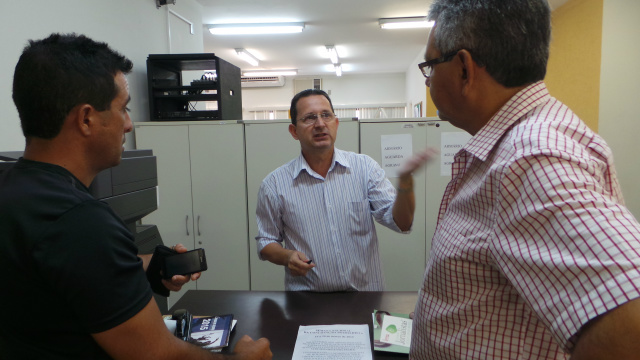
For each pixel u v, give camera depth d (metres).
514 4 0.52
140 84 2.60
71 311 0.58
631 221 0.39
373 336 1.03
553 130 0.49
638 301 0.34
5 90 1.56
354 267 1.49
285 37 5.41
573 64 3.36
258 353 0.82
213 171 2.46
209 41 5.58
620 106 3.02
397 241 2.44
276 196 1.53
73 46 0.61
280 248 1.40
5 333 0.60
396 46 6.09
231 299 1.32
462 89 0.59
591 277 0.37
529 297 0.44
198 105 3.58
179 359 0.65
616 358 0.34
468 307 0.57
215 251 2.51
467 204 0.60
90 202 0.59
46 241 0.54
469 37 0.55
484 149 0.57
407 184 1.27
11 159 0.96
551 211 0.42
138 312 0.59
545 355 0.52
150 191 1.29
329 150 1.53
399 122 2.35
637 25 2.95
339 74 8.70
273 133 2.43
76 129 0.63
